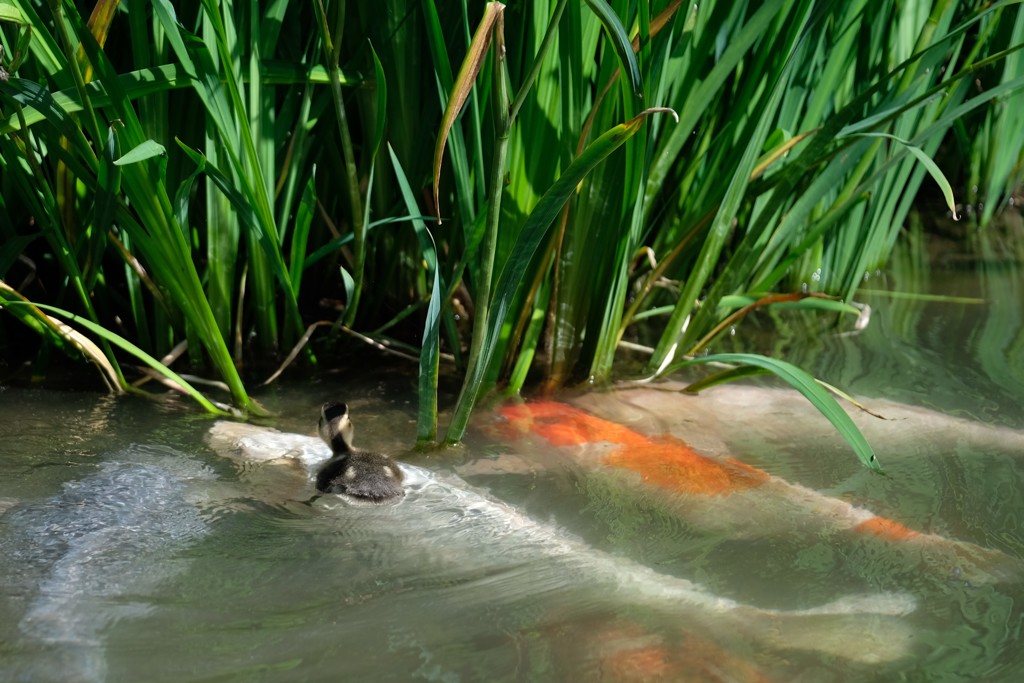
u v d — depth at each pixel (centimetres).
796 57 241
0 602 190
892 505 210
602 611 191
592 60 230
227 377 233
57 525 201
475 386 220
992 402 237
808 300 264
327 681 182
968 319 271
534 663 184
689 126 240
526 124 228
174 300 236
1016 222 351
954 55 265
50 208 228
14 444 219
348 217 256
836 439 227
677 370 251
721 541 203
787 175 241
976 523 206
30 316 233
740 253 246
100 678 182
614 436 226
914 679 183
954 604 192
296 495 209
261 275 244
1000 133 332
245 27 233
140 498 207
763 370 225
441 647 186
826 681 183
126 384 237
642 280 266
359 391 241
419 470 215
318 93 244
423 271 256
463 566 197
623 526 205
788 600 193
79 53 223
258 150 236
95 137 221
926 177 379
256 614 190
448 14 239
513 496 212
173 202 237
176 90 236
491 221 211
